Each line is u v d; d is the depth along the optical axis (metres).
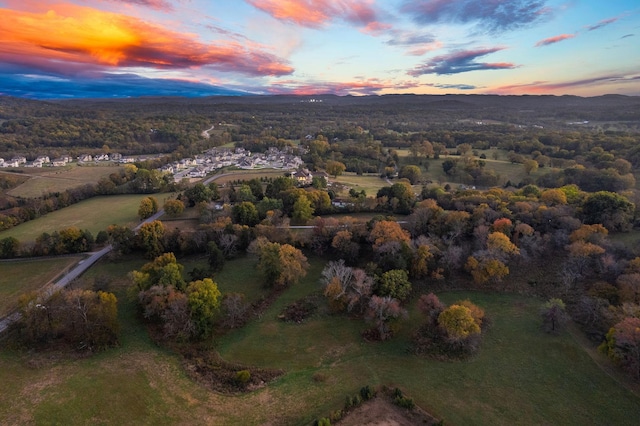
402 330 82.00
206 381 67.12
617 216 114.38
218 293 84.94
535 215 118.25
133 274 91.00
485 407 60.81
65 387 64.38
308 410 59.31
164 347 76.44
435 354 73.75
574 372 68.69
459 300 88.94
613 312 75.69
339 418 56.38
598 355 72.00
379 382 65.88
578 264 94.56
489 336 79.50
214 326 83.94
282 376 68.88
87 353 73.25
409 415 57.47
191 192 159.12
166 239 115.56
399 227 112.19
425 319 85.12
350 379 67.06
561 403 61.88
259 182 184.62
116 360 72.00
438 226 118.06
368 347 77.25
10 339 75.62
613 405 61.16
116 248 113.81
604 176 175.50
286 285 100.25
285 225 126.81
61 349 73.94
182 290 87.75
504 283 97.69
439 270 98.44
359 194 163.62
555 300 80.31
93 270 106.81
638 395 62.56
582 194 141.88
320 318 87.25
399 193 152.38
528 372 69.06
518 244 107.38
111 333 77.19
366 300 89.06
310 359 74.12
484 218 117.94
